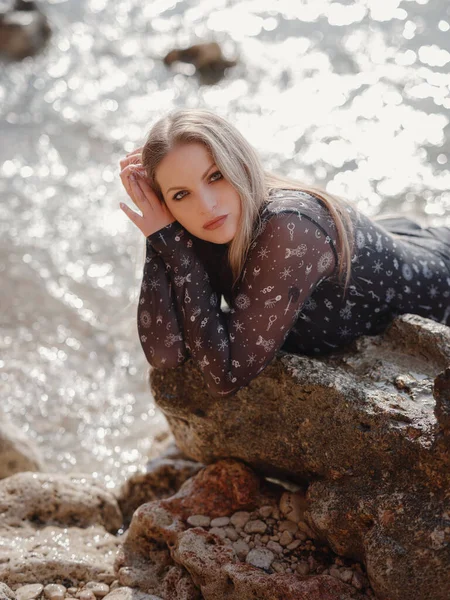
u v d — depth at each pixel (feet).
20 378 15.24
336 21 32.12
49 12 34.78
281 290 8.57
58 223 20.53
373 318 9.84
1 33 30.83
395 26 30.86
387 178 21.99
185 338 9.20
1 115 26.61
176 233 9.05
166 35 33.06
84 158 24.07
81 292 17.88
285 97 27.30
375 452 8.36
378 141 23.86
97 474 13.00
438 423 7.93
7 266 18.56
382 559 7.82
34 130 25.66
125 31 33.68
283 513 9.37
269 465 9.64
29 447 12.24
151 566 9.29
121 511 11.34
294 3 34.14
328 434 8.70
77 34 33.14
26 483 10.49
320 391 8.73
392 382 8.92
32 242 19.58
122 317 17.10
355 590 8.27
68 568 9.29
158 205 9.07
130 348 16.24
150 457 12.92
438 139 23.58
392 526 7.93
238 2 35.35
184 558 8.65
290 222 8.52
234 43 31.50
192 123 8.64
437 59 28.35
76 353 16.07
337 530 8.42
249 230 8.67
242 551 8.92
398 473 8.23
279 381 9.06
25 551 9.54
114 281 18.29
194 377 9.62
